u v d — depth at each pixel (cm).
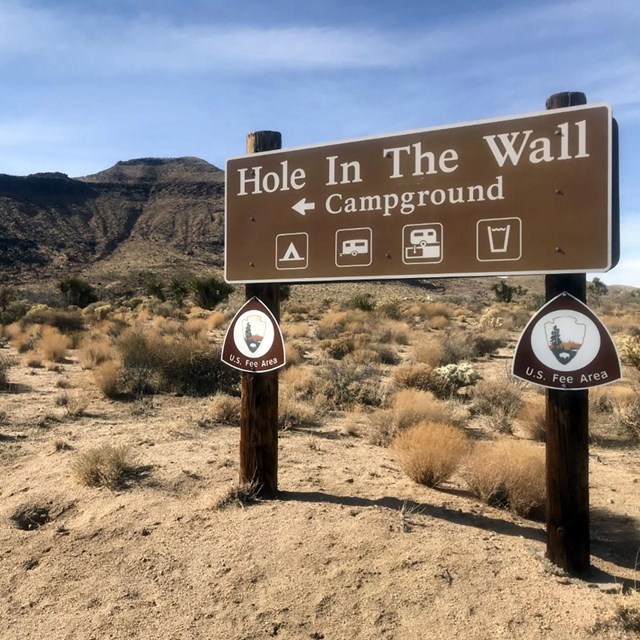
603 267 457
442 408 1005
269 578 462
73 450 809
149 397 1243
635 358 1406
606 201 457
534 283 10925
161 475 683
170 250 12962
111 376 1266
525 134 486
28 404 1168
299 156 594
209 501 597
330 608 424
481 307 5150
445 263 520
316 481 666
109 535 549
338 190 573
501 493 604
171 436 885
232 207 627
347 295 7625
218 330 3052
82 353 1873
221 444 831
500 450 662
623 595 421
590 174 462
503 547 490
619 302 6256
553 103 480
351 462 757
